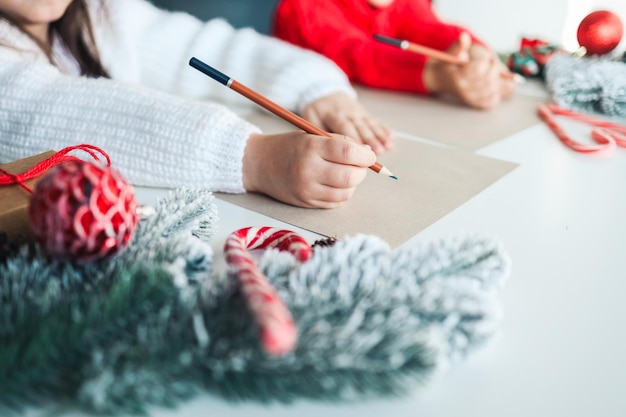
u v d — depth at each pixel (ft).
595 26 3.12
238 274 1.11
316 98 2.69
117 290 1.08
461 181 2.09
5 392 0.97
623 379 1.15
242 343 1.01
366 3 3.78
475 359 1.18
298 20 3.56
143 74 2.93
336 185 1.78
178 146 1.91
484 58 3.09
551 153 2.41
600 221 1.82
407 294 1.13
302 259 1.33
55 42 2.69
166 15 3.09
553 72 3.23
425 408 1.04
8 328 1.04
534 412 1.05
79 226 1.13
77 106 2.02
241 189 1.90
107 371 0.97
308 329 1.05
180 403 1.02
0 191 1.37
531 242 1.67
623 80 2.85
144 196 1.91
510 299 1.39
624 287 1.47
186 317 1.06
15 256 1.26
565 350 1.22
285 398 1.00
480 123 2.79
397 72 3.26
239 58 2.94
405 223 1.75
